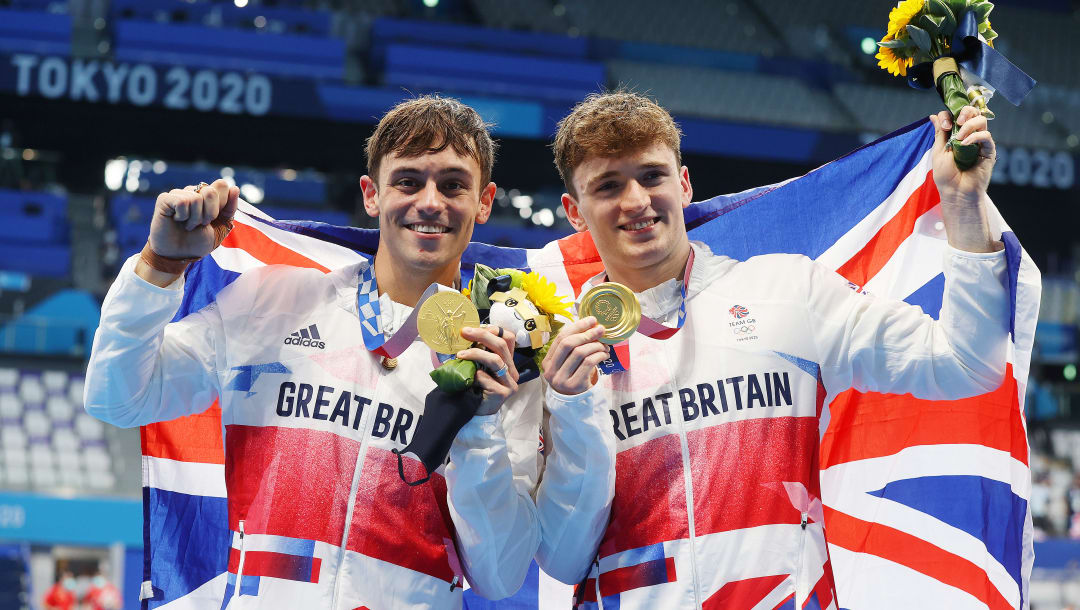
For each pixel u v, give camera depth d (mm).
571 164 2465
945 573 2641
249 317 2475
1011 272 2262
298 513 2336
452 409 2146
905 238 2832
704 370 2438
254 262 2748
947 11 2404
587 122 2432
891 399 2691
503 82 14641
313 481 2350
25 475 11844
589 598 2426
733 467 2383
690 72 15922
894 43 2510
